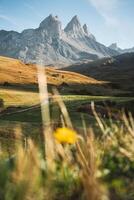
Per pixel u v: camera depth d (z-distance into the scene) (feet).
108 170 11.27
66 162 11.03
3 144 62.03
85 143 11.58
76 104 192.85
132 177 11.35
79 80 539.70
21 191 8.27
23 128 82.28
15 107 192.44
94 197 8.81
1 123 95.20
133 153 12.25
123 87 518.78
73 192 10.25
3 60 591.37
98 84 516.32
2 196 8.32
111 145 13.15
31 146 9.72
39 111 135.03
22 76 481.46
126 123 13.07
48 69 598.34
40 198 8.77
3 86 361.51
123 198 9.95
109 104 154.10
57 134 10.50
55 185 10.25
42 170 10.36
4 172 8.82
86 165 10.51
